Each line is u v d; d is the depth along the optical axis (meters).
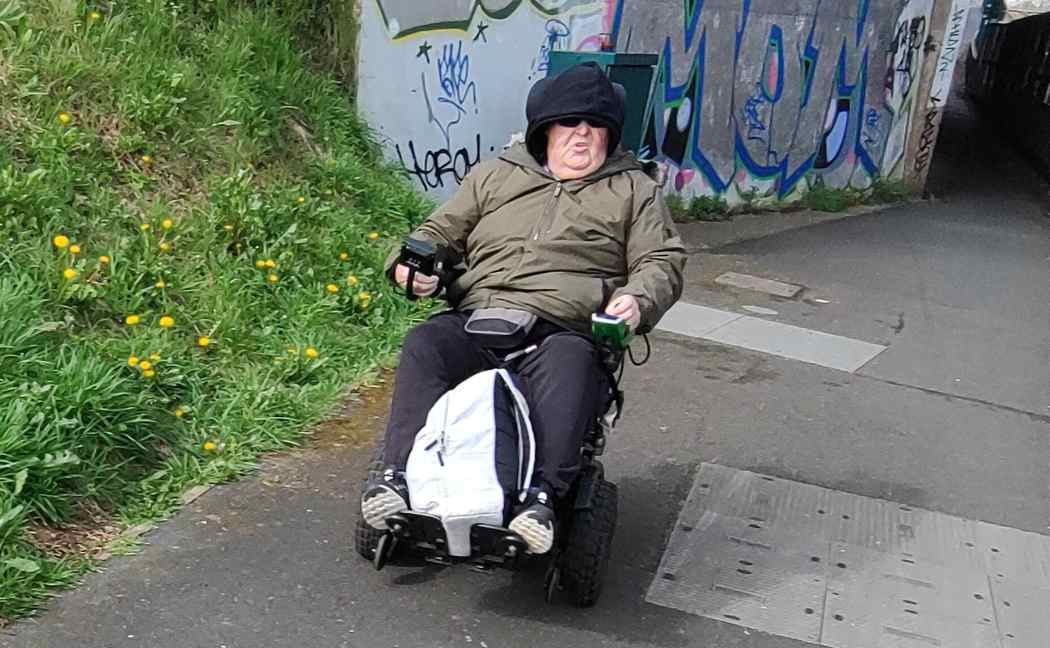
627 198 3.57
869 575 4.06
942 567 4.19
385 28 7.84
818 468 5.03
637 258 3.54
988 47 32.66
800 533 4.34
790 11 12.30
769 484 4.77
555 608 3.58
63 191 5.19
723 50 11.41
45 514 3.59
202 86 6.52
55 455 3.62
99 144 5.68
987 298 9.02
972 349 7.38
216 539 3.75
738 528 4.31
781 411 5.71
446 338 3.40
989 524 4.64
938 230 12.45
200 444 4.29
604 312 3.27
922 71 15.38
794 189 13.32
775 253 9.98
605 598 3.68
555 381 3.26
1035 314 8.62
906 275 9.59
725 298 8.05
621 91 3.66
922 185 15.72
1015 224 13.72
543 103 3.55
